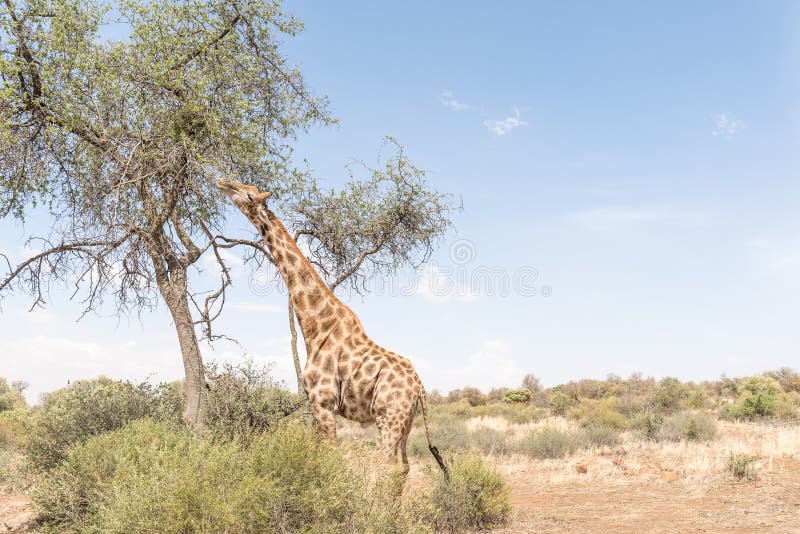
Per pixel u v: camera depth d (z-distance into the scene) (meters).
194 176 9.39
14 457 11.36
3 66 8.37
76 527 6.61
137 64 8.92
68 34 8.92
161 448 6.36
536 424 23.19
